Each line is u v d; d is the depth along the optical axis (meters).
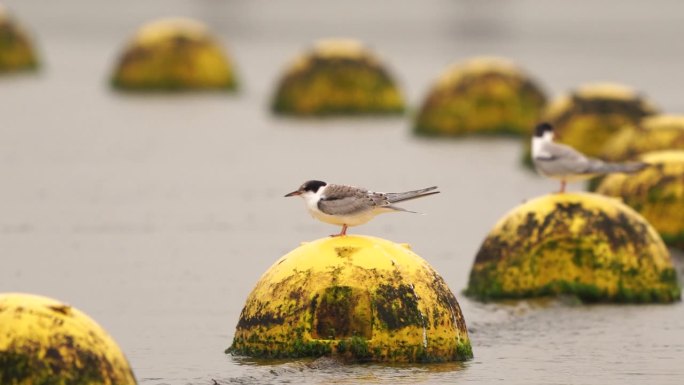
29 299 10.57
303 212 21.81
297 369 12.30
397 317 12.47
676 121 21.61
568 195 16.00
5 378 10.25
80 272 17.41
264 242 19.45
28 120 31.84
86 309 15.55
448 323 12.72
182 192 23.39
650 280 15.75
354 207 12.55
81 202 22.28
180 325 14.80
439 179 25.20
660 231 18.67
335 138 30.55
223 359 12.99
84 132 30.23
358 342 12.47
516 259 15.74
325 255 12.63
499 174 25.91
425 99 31.31
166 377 12.64
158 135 30.11
